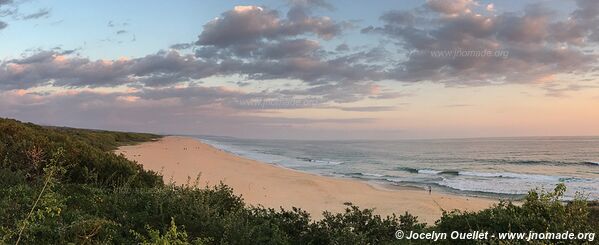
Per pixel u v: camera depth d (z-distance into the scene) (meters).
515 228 5.38
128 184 7.92
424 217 16.77
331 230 7.00
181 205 6.68
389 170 48.50
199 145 65.75
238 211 7.03
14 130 9.62
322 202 19.08
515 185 34.81
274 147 116.31
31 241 4.79
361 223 7.29
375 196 22.30
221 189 8.30
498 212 5.75
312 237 6.93
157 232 4.73
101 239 5.23
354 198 21.08
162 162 29.75
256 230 6.57
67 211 5.96
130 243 5.32
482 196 27.73
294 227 7.29
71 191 7.27
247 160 43.00
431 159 69.25
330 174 41.59
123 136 72.19
